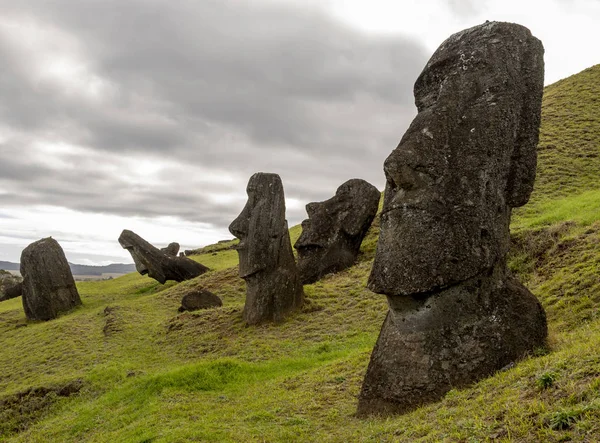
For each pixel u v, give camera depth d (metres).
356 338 15.88
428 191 8.42
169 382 12.46
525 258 16.69
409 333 8.36
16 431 14.20
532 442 5.18
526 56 9.03
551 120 38.22
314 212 25.70
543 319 8.69
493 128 8.57
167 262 31.86
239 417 9.37
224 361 13.70
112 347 20.33
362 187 25.91
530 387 6.42
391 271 8.37
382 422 7.71
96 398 14.35
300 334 17.38
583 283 12.45
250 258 19.42
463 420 6.28
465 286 8.33
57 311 29.12
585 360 6.38
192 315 21.77
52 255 29.62
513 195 8.89
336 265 24.28
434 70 9.33
